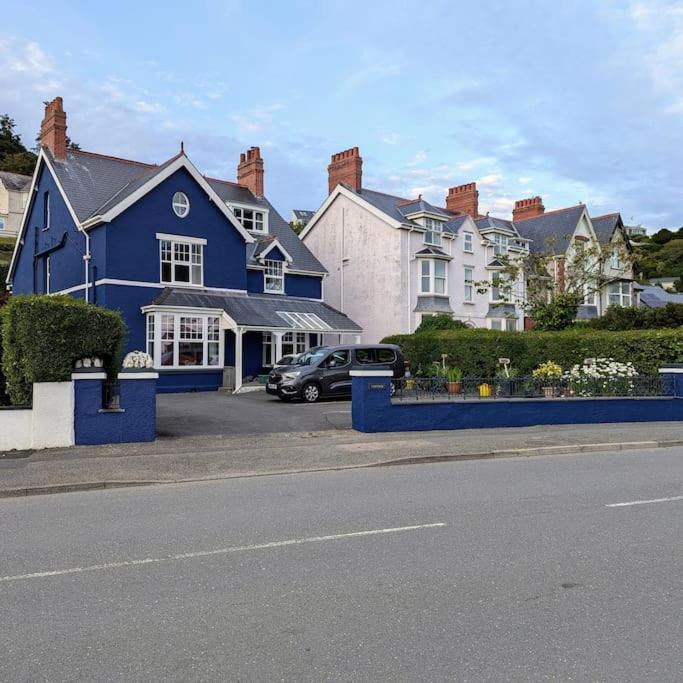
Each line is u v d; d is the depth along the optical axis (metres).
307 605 4.64
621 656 3.87
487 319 37.06
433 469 10.54
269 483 9.37
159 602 4.73
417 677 3.62
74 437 12.15
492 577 5.22
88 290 24.45
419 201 34.69
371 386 14.23
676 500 8.09
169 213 25.53
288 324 26.56
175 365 24.36
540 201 45.38
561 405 15.81
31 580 5.22
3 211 60.47
